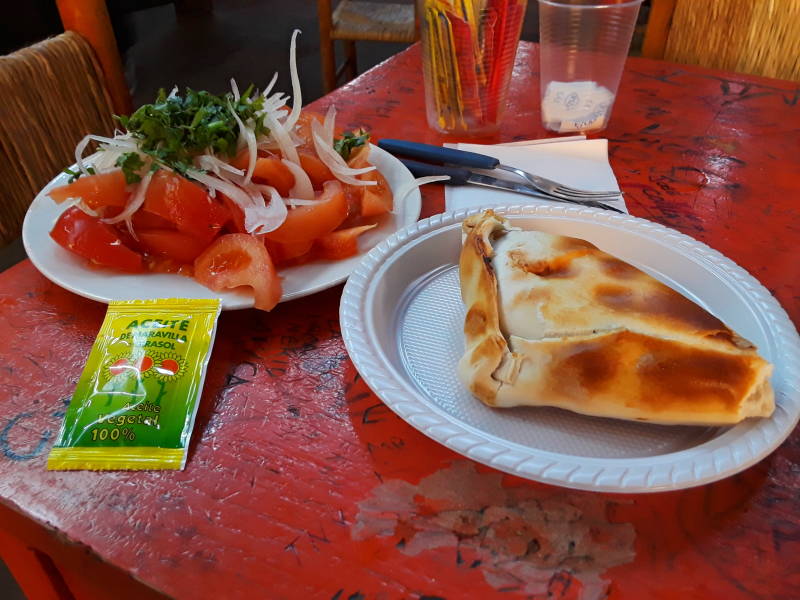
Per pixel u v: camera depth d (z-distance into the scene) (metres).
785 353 0.44
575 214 0.60
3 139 0.81
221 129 0.62
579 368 0.41
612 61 0.84
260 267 0.55
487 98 0.84
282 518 0.40
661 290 0.45
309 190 0.64
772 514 0.39
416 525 0.39
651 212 0.70
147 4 2.14
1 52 1.75
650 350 0.41
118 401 0.46
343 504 0.41
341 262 0.60
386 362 0.45
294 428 0.46
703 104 0.92
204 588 0.36
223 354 0.52
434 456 0.44
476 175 0.76
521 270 0.47
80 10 0.92
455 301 0.55
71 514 0.40
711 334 0.41
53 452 0.43
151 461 0.43
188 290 0.56
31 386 0.49
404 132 0.88
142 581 0.36
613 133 0.86
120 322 0.52
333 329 0.55
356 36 2.12
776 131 0.85
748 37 1.12
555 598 0.35
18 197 0.84
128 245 0.60
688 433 0.43
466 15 0.76
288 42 2.92
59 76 0.89
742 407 0.39
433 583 0.36
